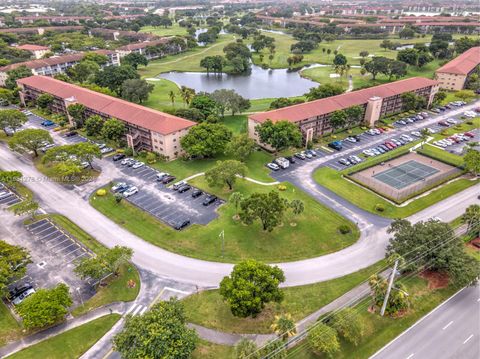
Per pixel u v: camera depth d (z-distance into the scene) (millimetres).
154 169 111375
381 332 59031
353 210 90625
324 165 113312
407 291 66250
